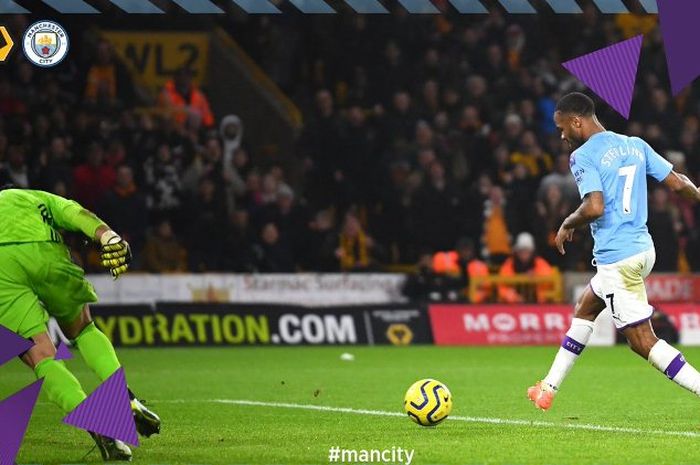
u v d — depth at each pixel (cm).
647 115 7300
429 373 4400
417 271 6369
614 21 7844
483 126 7131
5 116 6475
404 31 7469
